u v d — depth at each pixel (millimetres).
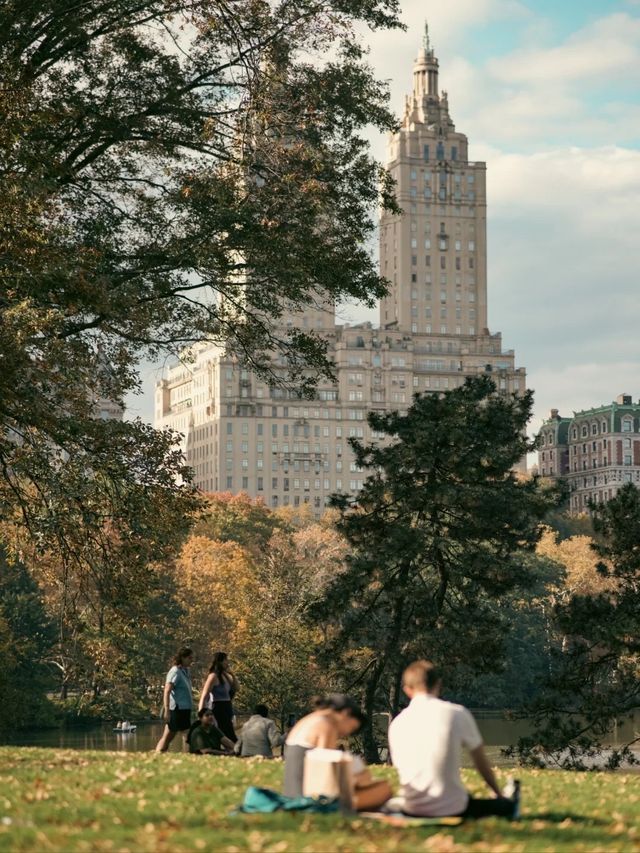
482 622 62094
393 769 25188
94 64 41625
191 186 40500
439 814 15438
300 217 41125
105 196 42656
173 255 40594
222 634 123562
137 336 40719
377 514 65062
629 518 56875
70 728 110562
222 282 42125
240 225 40625
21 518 40125
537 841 14812
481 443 63156
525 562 170000
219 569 144000
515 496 62250
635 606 55500
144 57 41594
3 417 36469
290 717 33281
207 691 29469
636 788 22547
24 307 32906
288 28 41312
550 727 53844
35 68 38594
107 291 36344
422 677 15742
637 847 14914
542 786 21688
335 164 42188
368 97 42188
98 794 18578
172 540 40562
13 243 33781
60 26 38812
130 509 38312
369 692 62969
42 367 34500
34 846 14195
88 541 39250
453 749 15445
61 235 36281
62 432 36188
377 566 61500
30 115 35375
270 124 41594
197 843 14102
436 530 62094
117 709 111062
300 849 13898
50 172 35969
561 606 56594
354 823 15414
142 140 41844
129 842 14281
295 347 45594
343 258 41656
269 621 95062
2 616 77625
